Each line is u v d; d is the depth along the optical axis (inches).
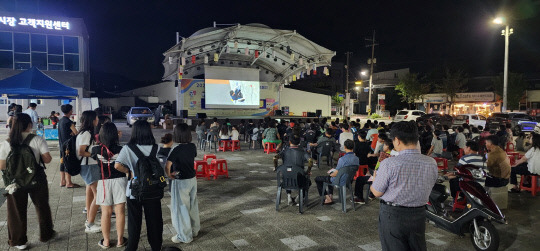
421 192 97.6
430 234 181.8
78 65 1133.1
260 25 682.8
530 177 277.7
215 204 228.5
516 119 838.5
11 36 1046.4
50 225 159.0
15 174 144.6
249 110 934.4
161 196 140.0
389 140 230.5
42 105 1082.1
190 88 857.5
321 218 203.3
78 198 233.5
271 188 273.0
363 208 224.1
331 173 221.3
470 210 160.7
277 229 184.2
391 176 98.1
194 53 766.5
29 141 150.2
